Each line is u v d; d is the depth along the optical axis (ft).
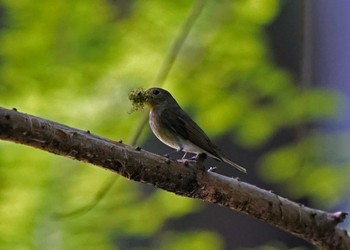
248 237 23.22
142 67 22.07
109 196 22.11
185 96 22.24
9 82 21.99
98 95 22.06
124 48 22.07
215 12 22.13
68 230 21.95
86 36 22.08
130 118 22.02
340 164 22.33
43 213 21.90
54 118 22.02
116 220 22.16
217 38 22.15
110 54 22.06
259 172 23.16
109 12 22.12
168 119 21.11
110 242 22.24
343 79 23.11
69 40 22.07
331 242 20.67
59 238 21.90
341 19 23.12
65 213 21.80
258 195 20.57
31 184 21.88
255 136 22.47
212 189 20.51
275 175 22.41
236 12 22.13
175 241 22.57
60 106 22.02
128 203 22.22
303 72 21.34
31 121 20.27
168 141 21.15
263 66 22.29
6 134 20.25
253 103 22.35
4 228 21.81
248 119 22.38
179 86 22.18
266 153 22.99
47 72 22.00
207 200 20.53
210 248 22.53
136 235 22.44
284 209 20.61
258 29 22.22
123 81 22.08
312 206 22.63
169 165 20.43
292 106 22.33
